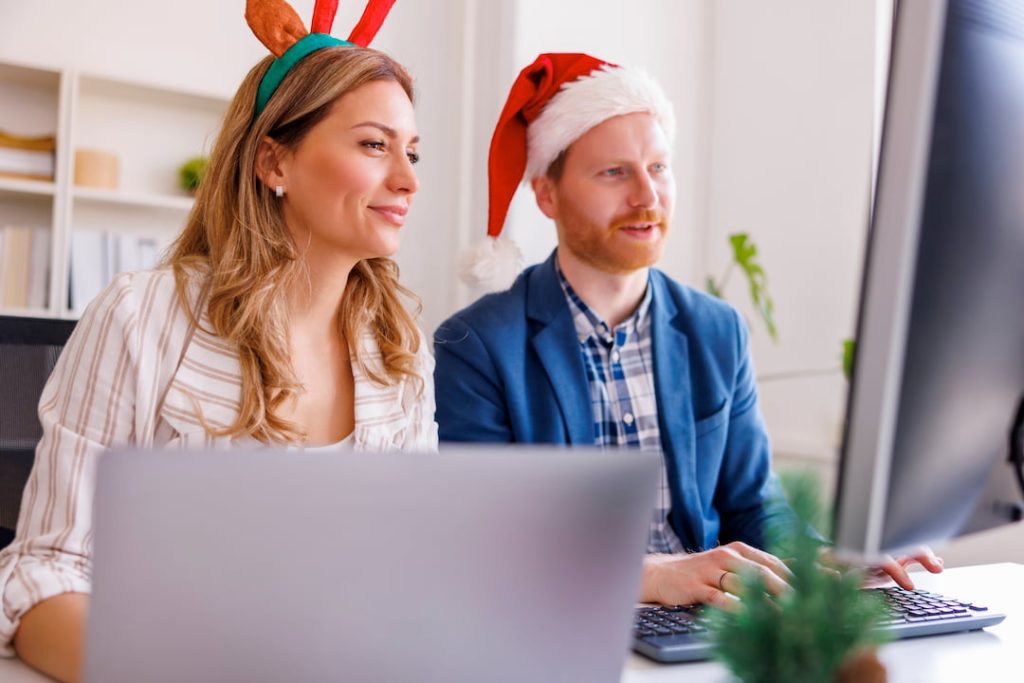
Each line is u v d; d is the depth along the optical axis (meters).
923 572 1.27
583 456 0.55
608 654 0.57
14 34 2.95
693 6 3.41
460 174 3.25
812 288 3.05
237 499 0.48
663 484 1.54
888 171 0.51
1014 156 0.59
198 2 3.15
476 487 0.52
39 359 1.27
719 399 1.60
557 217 1.64
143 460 0.47
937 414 0.56
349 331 1.20
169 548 0.48
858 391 0.53
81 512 0.90
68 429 0.97
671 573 1.01
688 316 1.65
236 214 1.15
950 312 0.55
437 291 3.31
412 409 1.25
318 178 1.13
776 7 3.21
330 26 1.22
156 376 1.04
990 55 0.57
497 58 3.13
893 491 0.54
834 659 0.52
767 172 3.22
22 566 0.81
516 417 1.52
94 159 2.95
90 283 2.89
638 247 1.56
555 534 0.54
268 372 1.09
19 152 2.86
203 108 3.16
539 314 1.59
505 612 0.54
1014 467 0.68
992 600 1.10
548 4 3.10
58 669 0.72
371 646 0.51
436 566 0.52
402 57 3.26
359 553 0.50
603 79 1.57
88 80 2.92
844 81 2.99
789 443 3.05
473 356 1.55
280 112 1.15
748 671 0.53
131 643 0.48
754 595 0.54
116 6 3.06
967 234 0.55
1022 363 0.65
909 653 0.83
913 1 0.51
